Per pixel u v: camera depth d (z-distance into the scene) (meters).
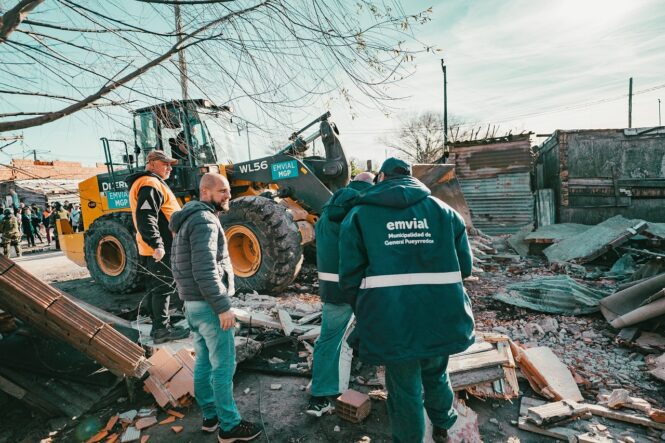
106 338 2.61
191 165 5.26
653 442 2.25
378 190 2.00
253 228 5.20
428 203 2.01
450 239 1.96
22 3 1.73
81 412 2.70
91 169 23.98
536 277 6.03
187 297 2.23
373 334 1.84
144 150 5.74
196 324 2.27
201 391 2.42
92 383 2.86
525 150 10.02
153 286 3.49
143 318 4.51
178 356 3.10
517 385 2.82
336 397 2.76
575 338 3.65
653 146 8.37
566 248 6.96
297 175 5.52
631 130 8.47
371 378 3.04
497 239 9.24
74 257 7.44
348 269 1.92
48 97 1.95
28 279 2.42
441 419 2.15
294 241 5.12
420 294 1.86
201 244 2.14
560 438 2.34
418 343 1.83
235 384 3.11
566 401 2.55
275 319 3.96
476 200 10.54
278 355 3.54
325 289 2.64
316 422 2.59
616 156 8.62
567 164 8.92
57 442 2.49
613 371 3.05
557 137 9.03
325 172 5.51
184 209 2.27
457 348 1.86
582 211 8.88
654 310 3.33
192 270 2.17
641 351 3.28
